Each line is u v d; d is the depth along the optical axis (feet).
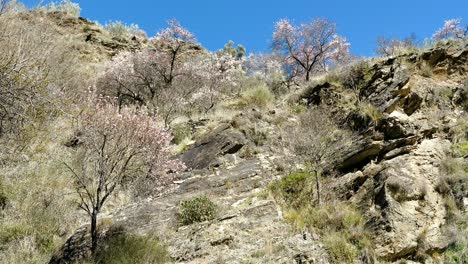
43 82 26.76
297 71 85.35
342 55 82.84
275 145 39.14
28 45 28.91
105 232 27.78
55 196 32.76
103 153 27.68
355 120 36.01
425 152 29.27
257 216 27.07
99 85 65.16
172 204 30.99
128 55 70.49
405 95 35.76
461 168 27.89
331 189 29.27
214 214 28.48
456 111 34.42
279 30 85.71
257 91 63.52
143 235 27.07
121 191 33.37
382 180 27.27
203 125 50.52
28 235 28.71
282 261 23.24
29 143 36.35
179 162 31.07
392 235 23.85
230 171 35.78
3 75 21.61
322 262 23.00
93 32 94.53
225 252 24.49
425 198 26.00
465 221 24.36
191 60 73.10
